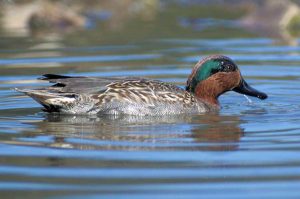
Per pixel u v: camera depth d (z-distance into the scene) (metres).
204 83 16.03
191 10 31.50
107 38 24.81
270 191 10.38
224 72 16.06
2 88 17.75
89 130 13.82
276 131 13.70
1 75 19.16
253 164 11.59
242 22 28.28
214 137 13.28
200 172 11.20
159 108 15.18
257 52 22.16
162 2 34.12
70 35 25.59
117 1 33.16
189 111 15.45
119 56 21.48
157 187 10.54
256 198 10.12
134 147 12.58
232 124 14.34
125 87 15.19
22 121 14.61
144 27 27.12
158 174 11.11
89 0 33.16
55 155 12.12
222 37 24.88
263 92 17.36
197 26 27.39
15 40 24.61
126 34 25.56
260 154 12.12
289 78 18.83
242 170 11.30
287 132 13.60
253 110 15.76
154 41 24.02
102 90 15.12
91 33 26.00
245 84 16.47
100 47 23.02
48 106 15.17
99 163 11.67
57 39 24.81
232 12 30.88
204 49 22.55
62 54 21.89
